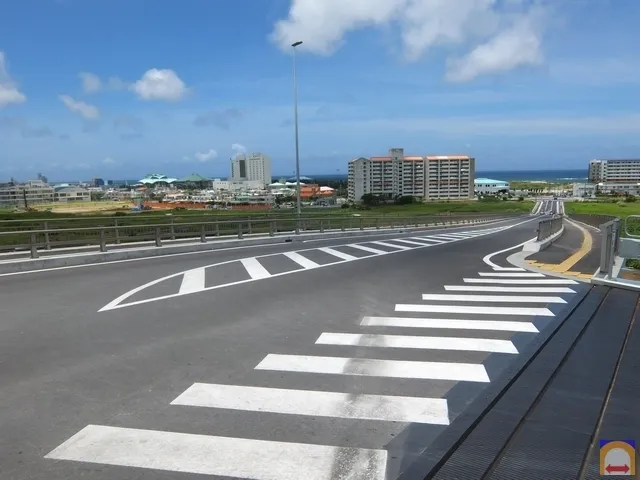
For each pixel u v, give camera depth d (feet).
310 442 12.32
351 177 536.83
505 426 12.65
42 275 40.50
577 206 346.74
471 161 567.18
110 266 46.09
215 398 15.06
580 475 10.39
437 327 22.76
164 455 11.75
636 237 35.60
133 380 16.56
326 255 54.85
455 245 69.05
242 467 11.20
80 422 13.50
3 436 12.71
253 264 46.68
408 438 12.45
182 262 48.91
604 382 15.35
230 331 22.52
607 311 24.27
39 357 18.97
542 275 37.55
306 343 20.58
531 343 19.66
